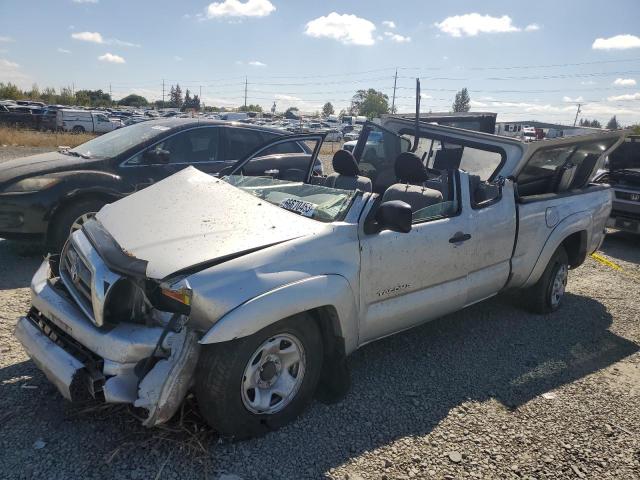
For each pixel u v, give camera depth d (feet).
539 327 16.98
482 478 9.67
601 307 19.36
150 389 8.94
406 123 17.65
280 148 25.00
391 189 14.12
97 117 117.39
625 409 12.34
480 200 14.94
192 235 10.66
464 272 14.20
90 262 9.93
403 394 12.30
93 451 9.50
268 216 11.59
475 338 15.81
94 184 20.54
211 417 9.68
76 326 9.77
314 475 9.38
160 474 9.06
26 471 8.93
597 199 19.22
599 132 17.35
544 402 12.42
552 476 9.87
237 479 9.10
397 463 9.89
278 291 9.77
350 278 11.14
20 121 112.68
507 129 56.18
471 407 11.98
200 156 23.73
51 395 11.18
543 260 16.85
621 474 10.05
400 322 12.80
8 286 17.56
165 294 9.36
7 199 19.27
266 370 10.13
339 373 11.56
